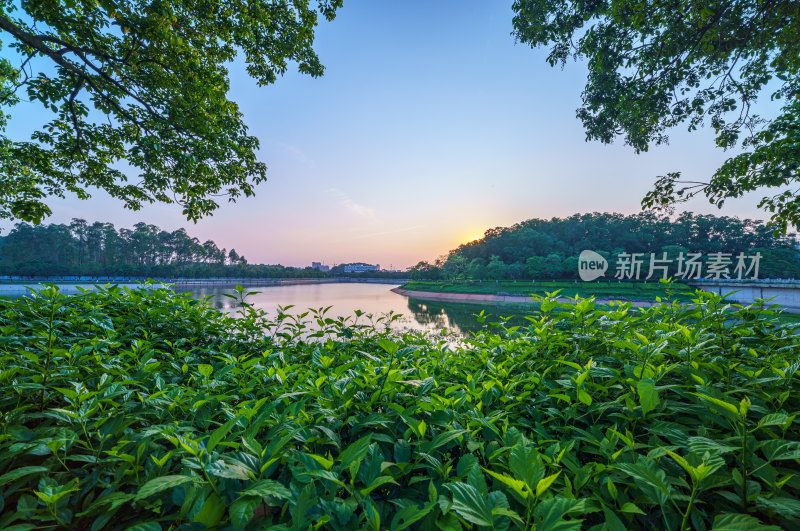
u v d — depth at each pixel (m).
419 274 97.94
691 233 78.81
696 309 2.83
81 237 89.19
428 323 28.78
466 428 1.70
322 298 48.16
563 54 7.96
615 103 7.66
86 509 1.31
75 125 8.30
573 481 1.41
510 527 1.18
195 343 3.87
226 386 2.41
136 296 3.87
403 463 1.36
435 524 1.22
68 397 1.70
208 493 1.19
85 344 2.95
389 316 4.64
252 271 112.62
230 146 9.27
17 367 1.94
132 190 9.92
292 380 2.34
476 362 3.05
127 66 7.66
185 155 8.14
